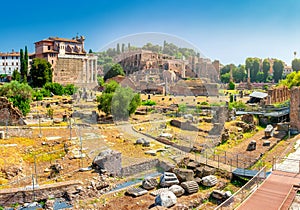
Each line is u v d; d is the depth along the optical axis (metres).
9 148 22.27
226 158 21.88
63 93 65.06
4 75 94.25
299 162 19.88
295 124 33.50
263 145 27.06
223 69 147.12
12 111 32.00
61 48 98.81
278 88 62.38
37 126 31.05
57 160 20.38
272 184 16.02
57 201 15.10
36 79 76.81
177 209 14.13
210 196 16.33
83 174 16.98
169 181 16.38
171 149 19.48
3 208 14.49
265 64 147.12
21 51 81.38
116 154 17.02
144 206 14.26
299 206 13.62
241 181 18.50
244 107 45.06
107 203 14.56
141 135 22.77
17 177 17.88
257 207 13.15
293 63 147.00
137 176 16.84
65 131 28.89
